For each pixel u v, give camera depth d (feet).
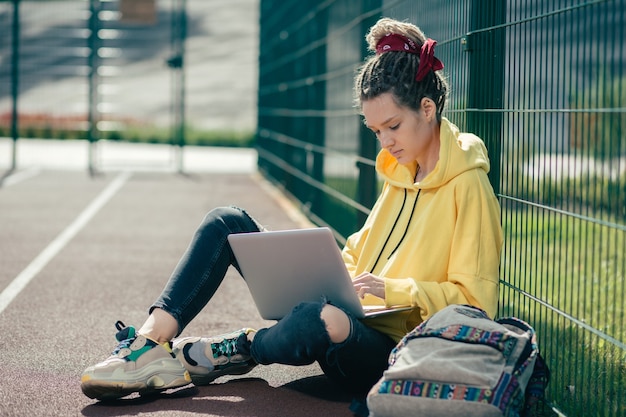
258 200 39.78
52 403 12.41
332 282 11.70
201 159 62.69
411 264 11.82
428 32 16.75
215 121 112.68
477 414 9.76
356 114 22.63
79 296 20.11
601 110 10.29
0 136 80.23
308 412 12.05
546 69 11.57
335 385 13.32
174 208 36.60
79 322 17.60
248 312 18.79
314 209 31.53
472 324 10.41
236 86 133.59
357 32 22.67
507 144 12.92
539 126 12.05
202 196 40.96
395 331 12.06
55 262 24.32
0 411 12.03
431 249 11.76
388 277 12.04
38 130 81.61
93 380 12.05
